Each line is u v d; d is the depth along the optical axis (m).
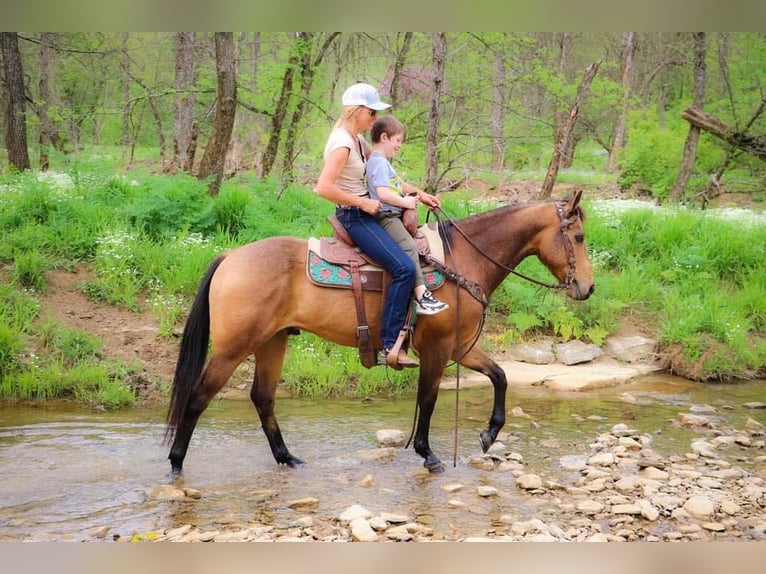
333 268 5.78
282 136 15.95
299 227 11.09
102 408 7.74
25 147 15.84
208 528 4.81
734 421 7.76
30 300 9.00
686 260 11.70
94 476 5.75
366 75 18.02
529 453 6.59
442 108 15.63
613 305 10.45
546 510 5.24
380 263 5.71
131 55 24.30
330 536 4.67
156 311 9.33
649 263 11.81
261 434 7.00
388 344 5.67
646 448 6.71
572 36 23.77
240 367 8.80
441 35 12.62
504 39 13.48
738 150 18.38
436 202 6.12
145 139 28.19
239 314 5.67
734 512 5.23
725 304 10.86
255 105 15.09
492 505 5.33
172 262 9.98
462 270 6.12
